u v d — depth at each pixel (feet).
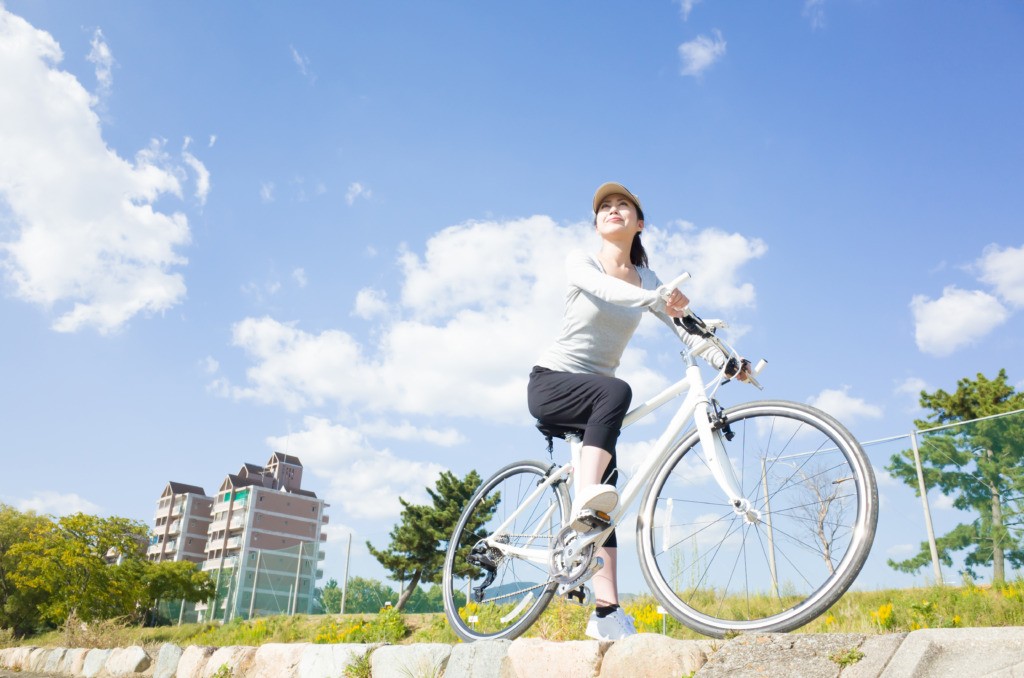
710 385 8.96
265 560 64.95
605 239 10.09
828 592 7.16
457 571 11.70
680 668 7.46
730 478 8.39
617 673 7.93
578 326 9.67
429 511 86.89
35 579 96.07
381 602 39.58
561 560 9.27
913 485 20.53
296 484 312.50
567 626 13.73
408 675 10.32
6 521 102.89
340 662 11.55
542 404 9.78
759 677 6.64
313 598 57.93
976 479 19.31
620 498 9.14
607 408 9.15
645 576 9.05
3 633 34.01
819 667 6.40
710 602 8.34
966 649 5.62
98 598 97.09
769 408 8.30
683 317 8.55
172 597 112.68
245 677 13.24
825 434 7.75
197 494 301.84
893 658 5.96
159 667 15.80
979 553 18.47
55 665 19.70
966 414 75.97
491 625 10.68
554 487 10.43
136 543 109.19
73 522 102.68
